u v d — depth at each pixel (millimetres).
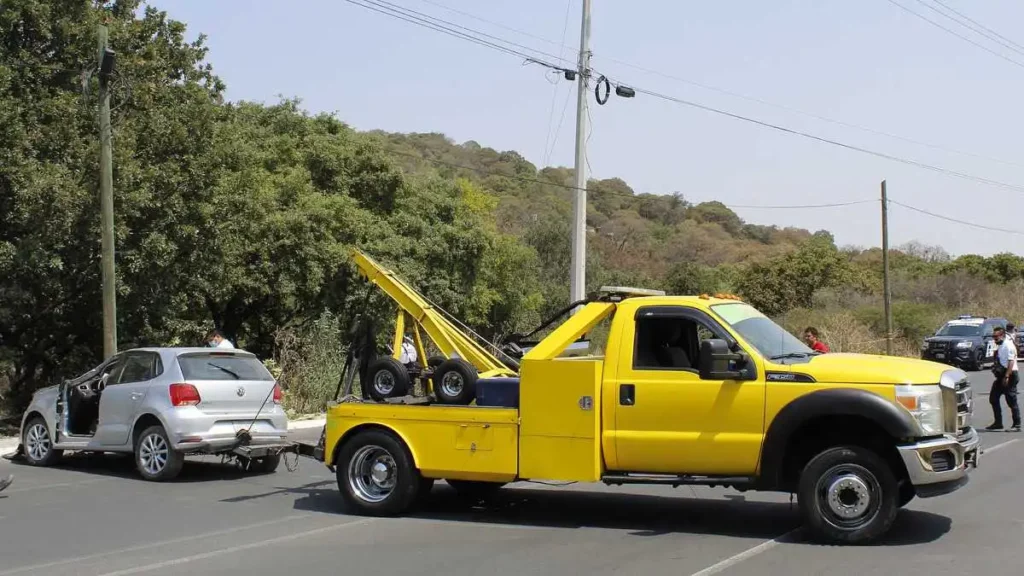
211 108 18984
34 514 10430
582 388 9070
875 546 8297
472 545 8672
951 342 36938
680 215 103375
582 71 24203
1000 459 13883
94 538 9164
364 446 10211
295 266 23766
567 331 9516
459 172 77438
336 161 27641
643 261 74625
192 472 13656
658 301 9195
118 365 13531
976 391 26750
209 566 7996
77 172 17250
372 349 11727
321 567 7898
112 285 16547
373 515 10180
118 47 18484
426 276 28062
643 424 8898
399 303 11547
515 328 34656
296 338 22453
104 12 18531
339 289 25281
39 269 16641
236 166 20141
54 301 18234
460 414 9703
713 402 8672
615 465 9062
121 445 13078
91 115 17781
